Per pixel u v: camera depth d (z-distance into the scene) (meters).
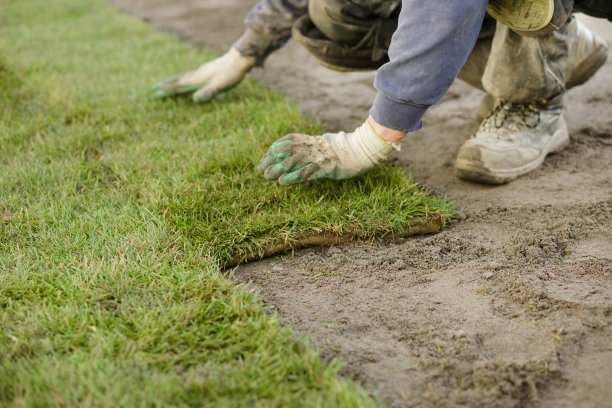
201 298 1.52
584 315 1.46
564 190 2.10
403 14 1.53
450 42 1.49
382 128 1.77
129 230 1.85
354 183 2.05
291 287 1.69
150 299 1.52
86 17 5.07
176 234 1.81
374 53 2.29
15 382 1.23
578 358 1.34
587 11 1.87
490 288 1.61
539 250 1.77
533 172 2.26
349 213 1.92
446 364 1.34
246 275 1.76
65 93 3.02
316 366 1.27
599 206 1.96
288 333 1.40
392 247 1.89
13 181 2.15
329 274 1.75
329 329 1.49
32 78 3.31
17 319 1.45
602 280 1.61
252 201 1.97
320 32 2.46
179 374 1.29
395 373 1.33
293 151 1.90
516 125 2.20
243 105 2.84
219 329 1.43
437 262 1.78
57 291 1.54
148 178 2.16
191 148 2.39
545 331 1.42
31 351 1.35
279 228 1.87
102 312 1.47
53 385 1.22
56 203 2.00
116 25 4.67
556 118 2.26
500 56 2.04
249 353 1.34
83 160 2.32
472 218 2.00
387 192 1.99
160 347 1.35
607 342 1.38
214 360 1.33
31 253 1.74
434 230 1.96
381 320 1.52
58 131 2.61
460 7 1.44
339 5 2.16
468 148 2.20
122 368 1.29
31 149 2.46
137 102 2.96
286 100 2.96
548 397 1.25
